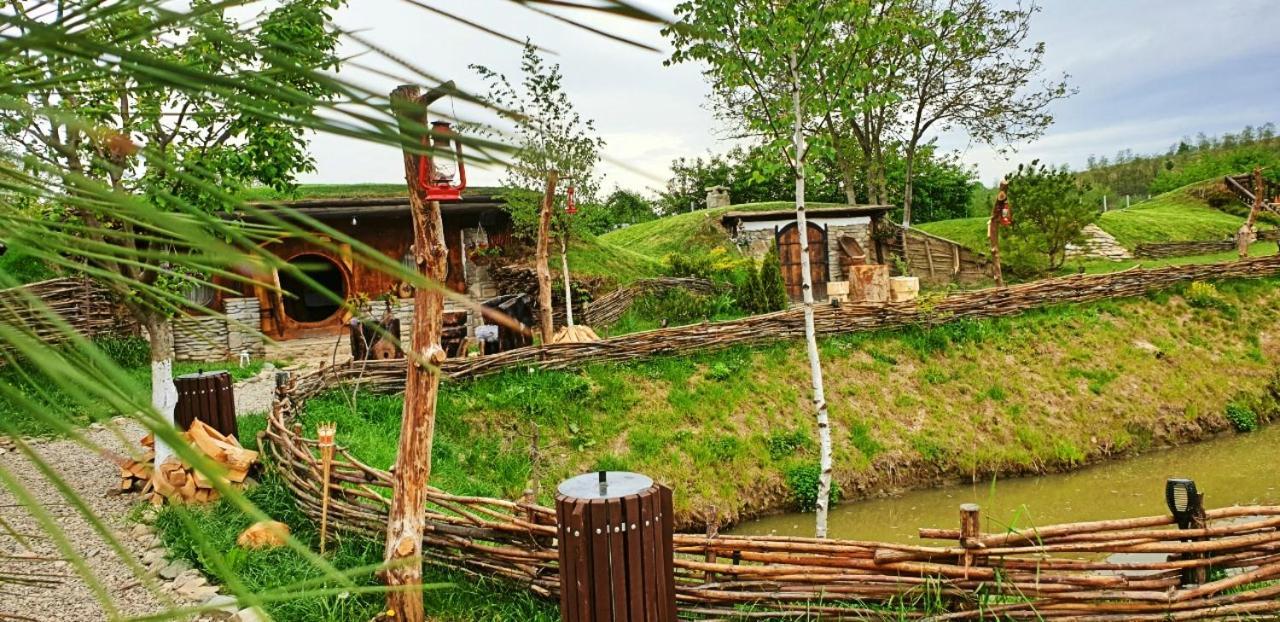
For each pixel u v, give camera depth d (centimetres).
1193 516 502
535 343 1304
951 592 486
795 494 1045
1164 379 1388
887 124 2900
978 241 2612
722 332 1306
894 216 4000
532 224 1448
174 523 620
